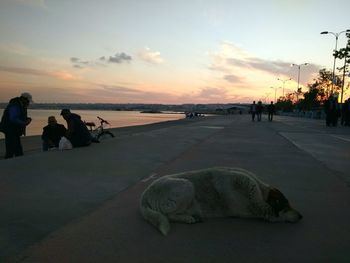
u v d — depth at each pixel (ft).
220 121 86.79
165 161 22.31
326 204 13.34
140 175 18.03
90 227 10.73
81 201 13.43
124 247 9.30
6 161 21.31
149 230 10.46
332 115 64.03
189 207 10.98
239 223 10.92
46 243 9.55
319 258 8.84
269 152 26.89
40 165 20.12
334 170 20.06
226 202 11.11
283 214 11.03
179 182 10.66
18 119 24.12
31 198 13.71
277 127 59.88
